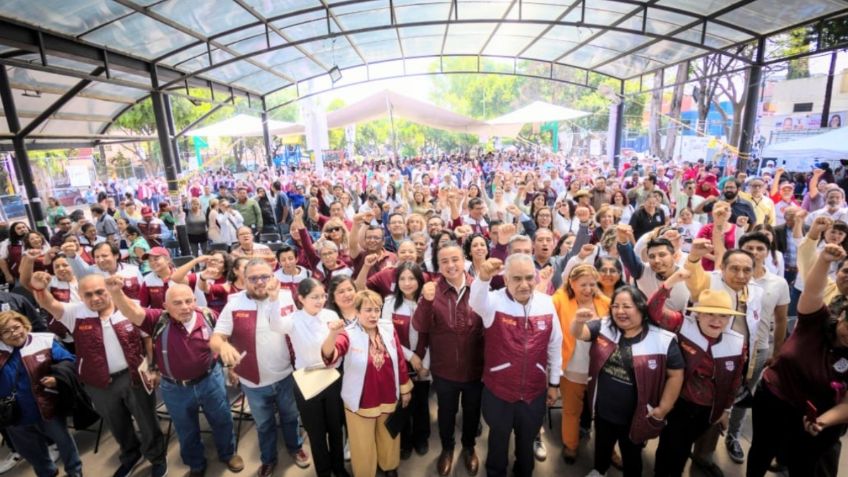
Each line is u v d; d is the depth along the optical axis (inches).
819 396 95.4
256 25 341.4
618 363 106.3
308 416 114.2
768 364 115.0
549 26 422.6
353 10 373.1
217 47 362.9
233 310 122.8
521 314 108.1
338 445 120.8
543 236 162.1
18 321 117.2
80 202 746.8
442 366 119.5
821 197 255.6
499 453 113.7
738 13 327.3
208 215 311.9
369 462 116.3
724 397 105.8
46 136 366.9
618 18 388.8
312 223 323.9
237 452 141.3
